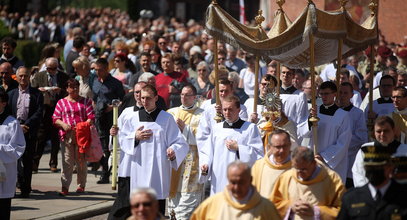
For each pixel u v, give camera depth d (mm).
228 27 27797
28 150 33625
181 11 161875
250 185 19297
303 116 31047
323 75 44188
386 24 64000
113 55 48188
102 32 83562
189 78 42375
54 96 38844
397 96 28609
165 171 27297
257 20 29266
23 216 29953
